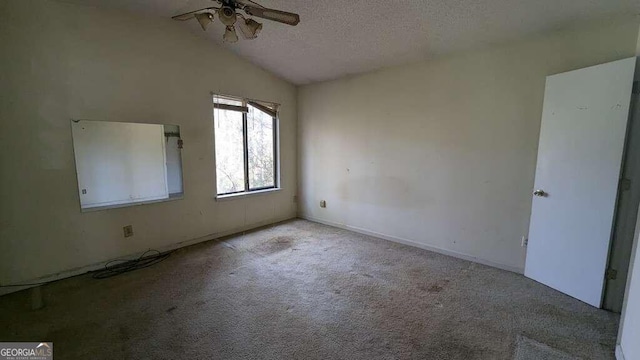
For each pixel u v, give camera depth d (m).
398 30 2.85
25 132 2.46
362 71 3.90
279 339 1.91
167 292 2.49
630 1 2.07
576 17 2.32
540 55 2.61
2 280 2.44
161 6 2.90
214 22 3.17
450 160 3.25
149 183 3.23
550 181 2.54
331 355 1.78
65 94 2.62
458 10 2.43
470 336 1.95
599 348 1.84
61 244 2.70
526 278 2.78
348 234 4.13
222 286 2.60
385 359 1.74
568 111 2.38
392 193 3.79
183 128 3.46
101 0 2.67
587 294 2.32
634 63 2.00
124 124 3.00
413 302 2.36
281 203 4.79
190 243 3.65
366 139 3.99
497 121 2.89
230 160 4.05
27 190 2.50
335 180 4.43
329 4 2.59
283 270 2.94
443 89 3.23
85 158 2.78
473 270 2.96
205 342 1.88
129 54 2.97
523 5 2.27
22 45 2.39
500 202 2.95
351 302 2.35
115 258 3.04
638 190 2.08
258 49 3.67
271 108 4.46
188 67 3.44
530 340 1.91
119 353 1.77
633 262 1.72
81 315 2.15
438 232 3.42
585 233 2.30
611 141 2.13
